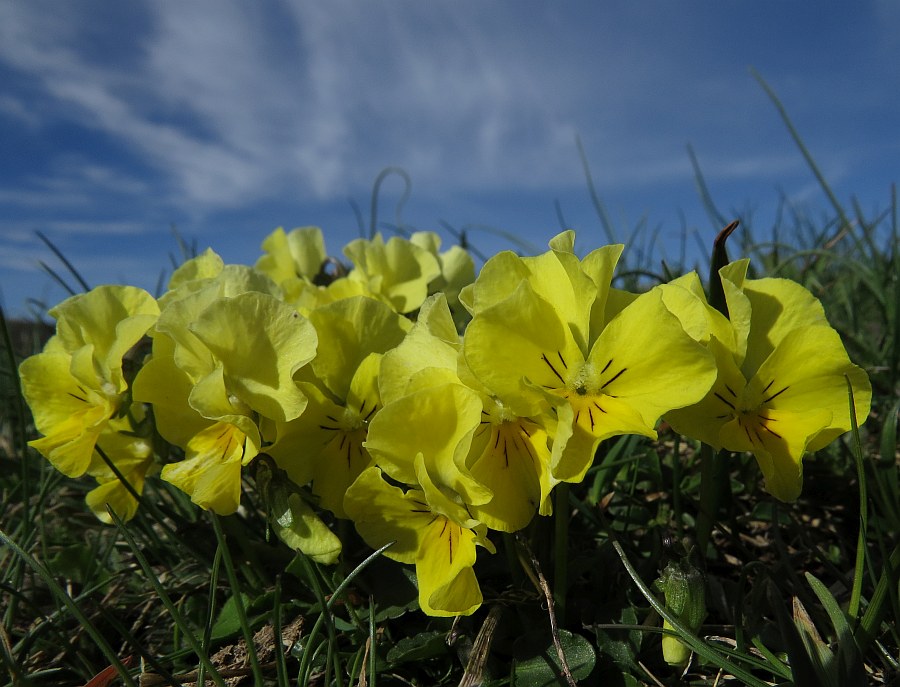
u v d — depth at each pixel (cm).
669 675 11
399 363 10
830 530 15
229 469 10
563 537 11
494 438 10
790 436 10
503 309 9
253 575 13
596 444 9
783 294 10
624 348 9
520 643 11
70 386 12
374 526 10
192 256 26
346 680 11
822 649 9
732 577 13
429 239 22
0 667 11
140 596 14
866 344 22
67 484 20
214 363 11
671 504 15
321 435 11
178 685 10
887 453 14
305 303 16
